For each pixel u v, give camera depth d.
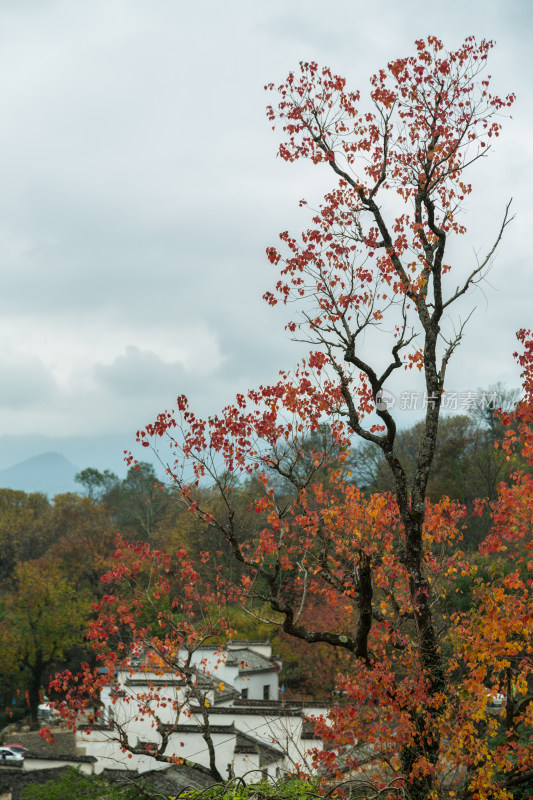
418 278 19.70
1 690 72.25
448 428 69.56
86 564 77.19
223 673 42.66
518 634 18.30
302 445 19.39
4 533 92.00
